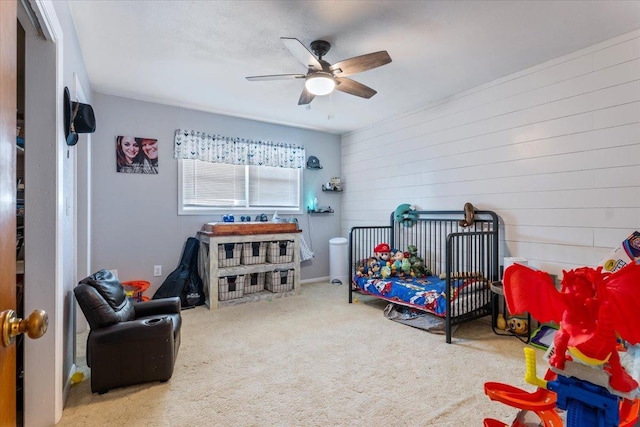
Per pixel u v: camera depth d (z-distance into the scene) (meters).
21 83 2.06
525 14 2.31
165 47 2.79
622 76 2.58
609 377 1.08
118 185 3.89
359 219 5.35
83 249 3.29
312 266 5.44
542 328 2.98
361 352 2.68
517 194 3.25
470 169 3.68
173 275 4.02
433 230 4.14
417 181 4.34
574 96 2.85
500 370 2.38
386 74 3.29
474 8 2.24
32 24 1.68
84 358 2.60
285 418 1.83
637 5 2.20
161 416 1.84
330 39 2.64
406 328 3.24
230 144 4.60
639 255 2.28
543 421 1.24
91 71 3.24
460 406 1.94
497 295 3.28
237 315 3.65
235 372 2.34
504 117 3.36
